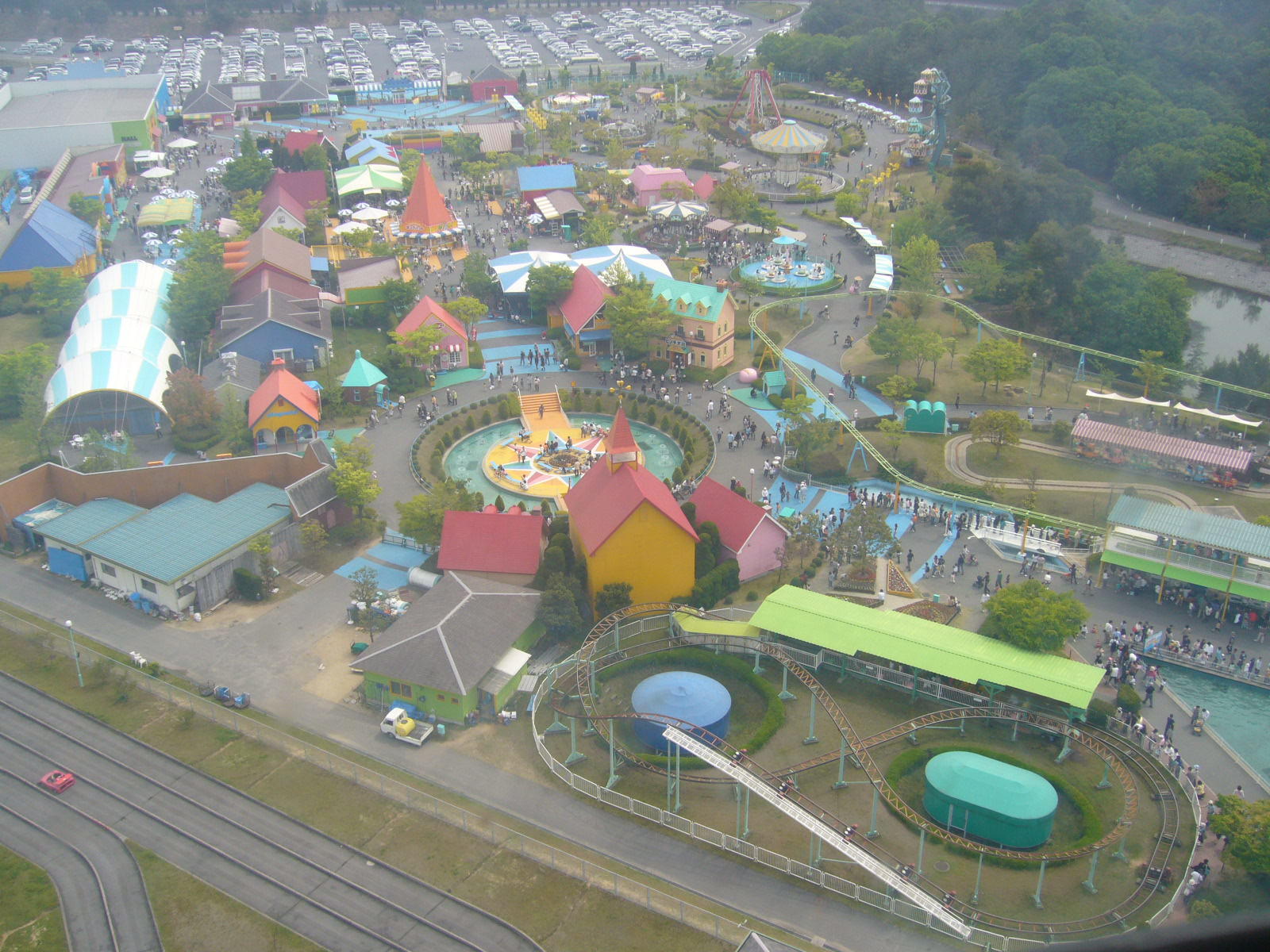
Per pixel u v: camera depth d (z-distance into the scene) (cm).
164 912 9819
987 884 9831
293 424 18762
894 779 11144
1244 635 13675
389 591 14638
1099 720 11794
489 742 11925
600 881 9950
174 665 13288
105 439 18012
